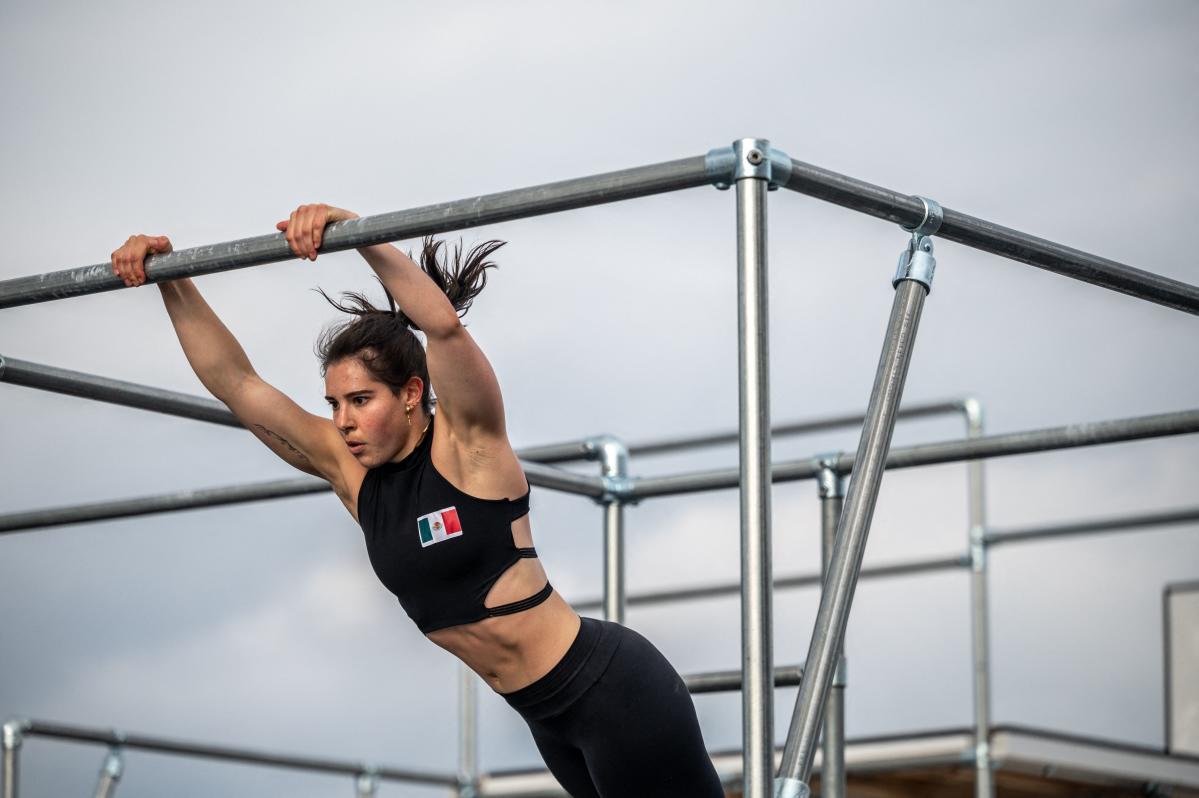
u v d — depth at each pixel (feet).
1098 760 23.34
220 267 12.97
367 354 12.35
